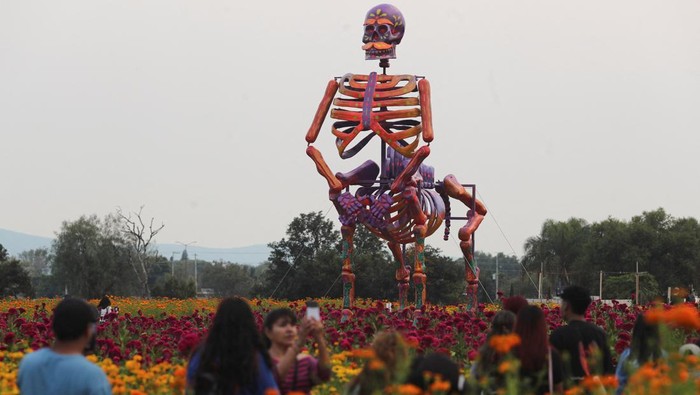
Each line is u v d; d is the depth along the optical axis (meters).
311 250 59.53
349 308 25.34
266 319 8.87
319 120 25.34
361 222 25.55
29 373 7.66
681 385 6.87
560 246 80.62
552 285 80.50
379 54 25.56
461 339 15.34
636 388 7.10
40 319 25.33
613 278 65.06
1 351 12.79
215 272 111.12
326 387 10.30
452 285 56.50
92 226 74.00
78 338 7.76
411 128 24.61
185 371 8.34
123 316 25.67
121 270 73.88
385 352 8.19
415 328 17.05
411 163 24.38
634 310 21.33
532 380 8.73
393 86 24.92
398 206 24.89
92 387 7.56
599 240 75.94
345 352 11.45
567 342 9.88
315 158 25.39
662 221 75.81
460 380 8.17
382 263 56.12
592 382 8.34
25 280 69.12
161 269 117.19
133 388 10.11
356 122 25.23
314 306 8.54
